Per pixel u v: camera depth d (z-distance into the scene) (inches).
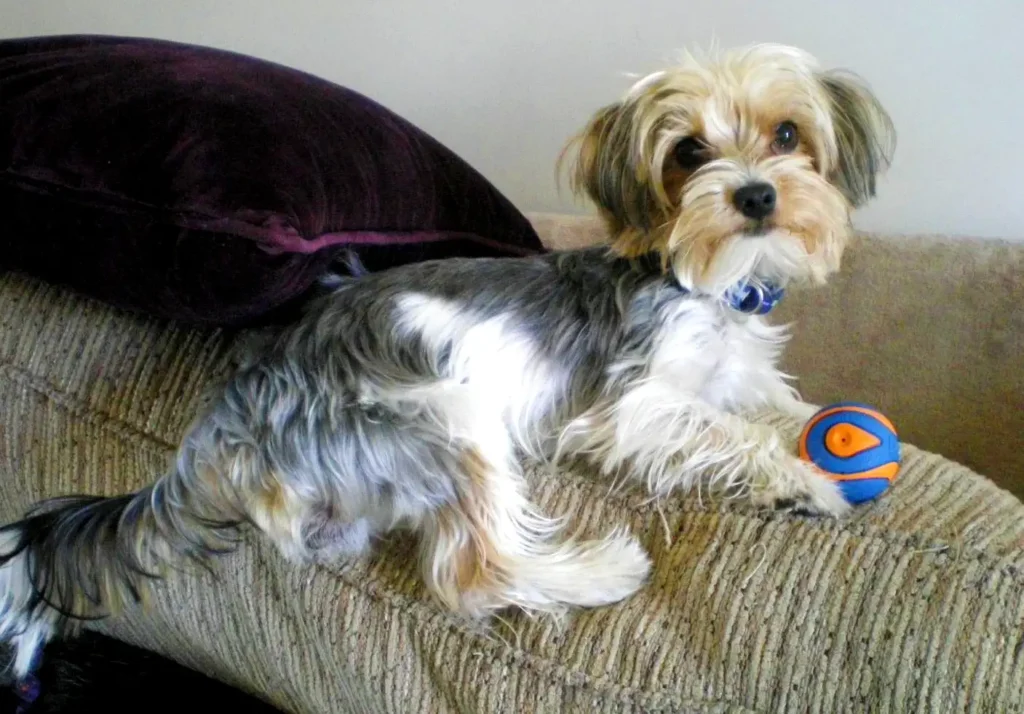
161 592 50.8
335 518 46.9
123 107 45.3
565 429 53.2
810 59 55.7
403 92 82.6
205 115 44.3
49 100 47.0
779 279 56.3
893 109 67.0
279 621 46.9
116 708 57.6
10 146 46.5
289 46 85.4
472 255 62.7
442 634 42.0
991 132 65.3
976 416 61.3
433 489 46.9
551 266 58.5
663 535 43.2
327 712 47.3
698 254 51.5
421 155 57.9
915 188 68.8
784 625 35.2
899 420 64.0
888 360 64.1
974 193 67.4
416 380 50.5
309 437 46.9
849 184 57.0
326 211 45.6
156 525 45.8
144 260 42.7
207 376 49.9
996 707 30.5
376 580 45.0
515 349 54.7
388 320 51.4
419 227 56.0
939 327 62.3
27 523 48.0
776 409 59.7
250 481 45.9
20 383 53.9
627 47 72.7
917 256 63.4
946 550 34.5
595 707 37.5
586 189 57.8
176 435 49.5
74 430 52.3
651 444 48.6
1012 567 33.0
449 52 79.4
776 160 51.4
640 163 53.5
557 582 42.1
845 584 35.0
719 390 58.1
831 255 53.8
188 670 60.6
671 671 36.8
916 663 32.2
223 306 43.4
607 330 55.7
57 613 48.5
